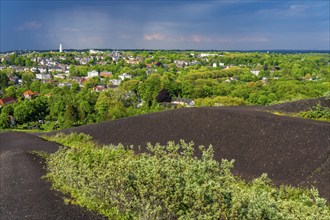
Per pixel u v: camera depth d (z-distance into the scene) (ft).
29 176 58.95
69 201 45.47
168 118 92.53
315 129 67.67
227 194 31.35
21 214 41.86
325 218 31.14
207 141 74.54
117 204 40.70
